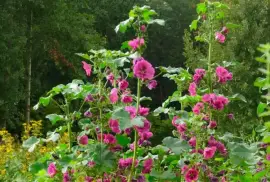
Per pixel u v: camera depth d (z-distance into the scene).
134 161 3.65
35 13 17.53
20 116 18.03
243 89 11.71
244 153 3.50
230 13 12.92
